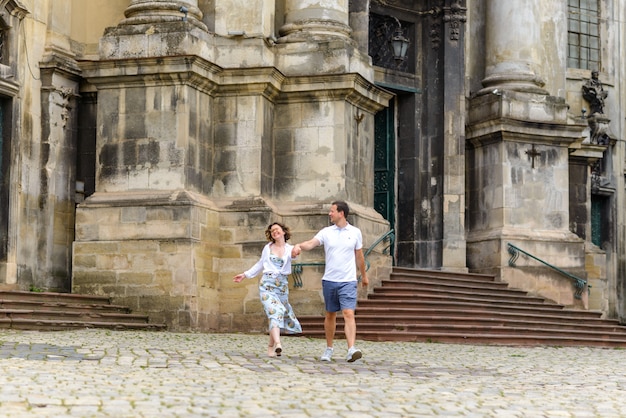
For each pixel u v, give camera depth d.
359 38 28.78
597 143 37.94
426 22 33.06
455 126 32.38
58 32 25.98
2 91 24.36
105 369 13.77
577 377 15.50
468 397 12.34
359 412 10.72
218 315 24.47
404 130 32.88
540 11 33.34
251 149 25.05
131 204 23.94
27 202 25.02
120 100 24.58
